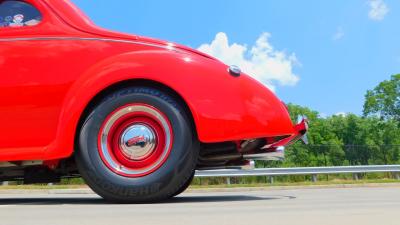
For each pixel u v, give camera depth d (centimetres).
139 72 246
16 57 257
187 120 246
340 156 1480
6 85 254
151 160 242
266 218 136
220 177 1162
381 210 166
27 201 307
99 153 242
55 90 254
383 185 942
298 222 125
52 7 270
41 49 259
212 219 135
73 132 245
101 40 262
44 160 256
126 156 243
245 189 812
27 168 301
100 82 246
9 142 253
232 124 248
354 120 3978
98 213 162
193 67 252
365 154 1502
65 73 256
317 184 985
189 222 127
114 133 245
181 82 246
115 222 130
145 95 246
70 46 260
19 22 268
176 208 184
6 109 253
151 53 254
